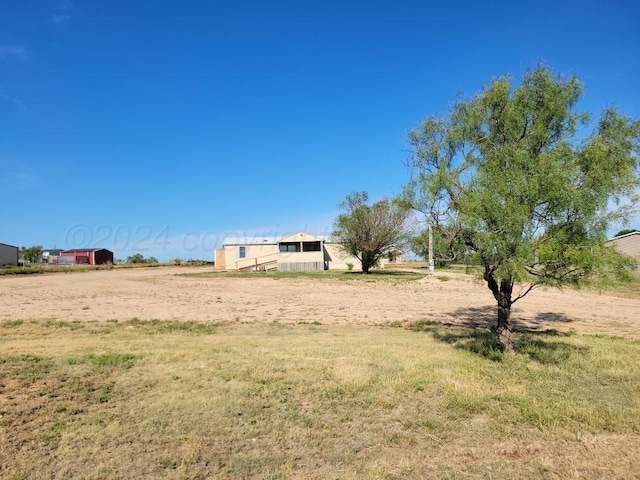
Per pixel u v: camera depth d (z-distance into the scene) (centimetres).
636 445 473
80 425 509
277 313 1555
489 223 761
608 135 840
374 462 436
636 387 670
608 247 748
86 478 397
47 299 1873
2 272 3684
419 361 820
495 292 898
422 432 508
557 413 557
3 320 1307
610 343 1013
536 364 812
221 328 1235
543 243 747
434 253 931
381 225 3853
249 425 518
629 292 2298
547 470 423
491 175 770
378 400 603
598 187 739
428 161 977
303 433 498
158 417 536
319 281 3000
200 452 450
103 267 4966
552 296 2162
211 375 713
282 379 696
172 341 1012
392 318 1470
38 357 810
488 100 923
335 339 1062
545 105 877
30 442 463
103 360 791
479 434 504
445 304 1853
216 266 5516
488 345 945
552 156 773
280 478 404
